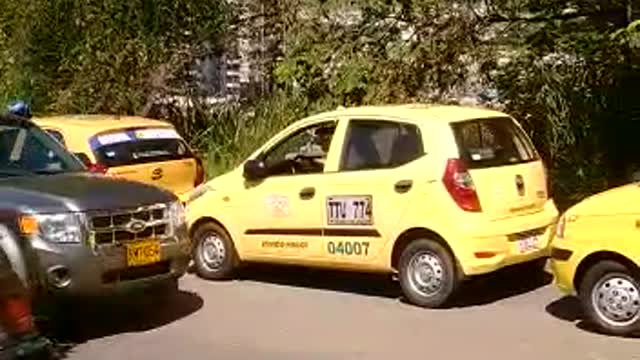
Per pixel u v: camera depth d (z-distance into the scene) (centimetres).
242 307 898
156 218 823
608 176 1302
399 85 1346
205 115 1647
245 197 987
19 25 1716
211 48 1644
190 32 1642
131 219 802
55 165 885
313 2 1426
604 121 1317
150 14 1622
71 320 855
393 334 792
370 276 1011
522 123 1320
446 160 859
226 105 1630
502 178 880
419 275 877
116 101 1647
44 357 522
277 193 961
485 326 810
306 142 956
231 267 1005
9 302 509
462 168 856
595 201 787
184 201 1067
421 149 877
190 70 1659
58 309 841
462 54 1331
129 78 1647
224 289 975
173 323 847
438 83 1341
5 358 498
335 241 921
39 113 1689
